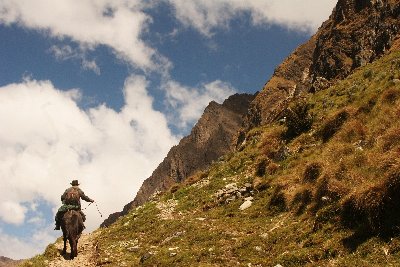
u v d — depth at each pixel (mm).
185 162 163000
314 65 70562
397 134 16047
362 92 27547
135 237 22578
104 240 23328
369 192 12453
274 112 46500
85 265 18312
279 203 19609
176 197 28875
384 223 11945
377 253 11234
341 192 15297
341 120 24078
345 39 60875
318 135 25438
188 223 21562
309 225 15320
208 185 28219
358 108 23547
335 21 69688
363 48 54094
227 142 161000
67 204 20469
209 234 18500
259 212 19984
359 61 52250
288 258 13398
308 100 34844
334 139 22406
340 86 32875
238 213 21062
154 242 20422
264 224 18156
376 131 18453
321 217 14758
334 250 12617
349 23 63844
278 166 24453
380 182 12484
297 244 14461
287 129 29625
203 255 16000
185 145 174500
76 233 19781
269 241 15703
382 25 53312
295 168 22531
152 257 16922
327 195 16234
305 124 28297
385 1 57281
